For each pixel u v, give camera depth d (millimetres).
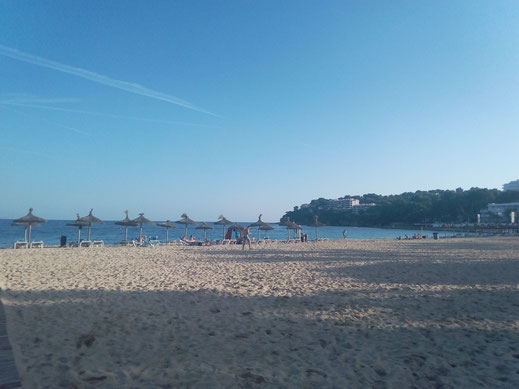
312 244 30422
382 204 132750
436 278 10828
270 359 4523
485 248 25453
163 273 11484
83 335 5266
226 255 18531
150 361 4383
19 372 3689
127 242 26188
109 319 6109
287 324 6004
